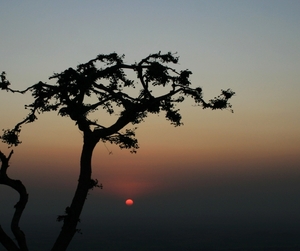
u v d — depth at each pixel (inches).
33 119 527.8
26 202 496.4
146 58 541.6
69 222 520.1
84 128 540.7
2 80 509.7
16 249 486.6
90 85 531.5
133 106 545.6
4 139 515.2
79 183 535.5
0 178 484.1
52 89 522.3
